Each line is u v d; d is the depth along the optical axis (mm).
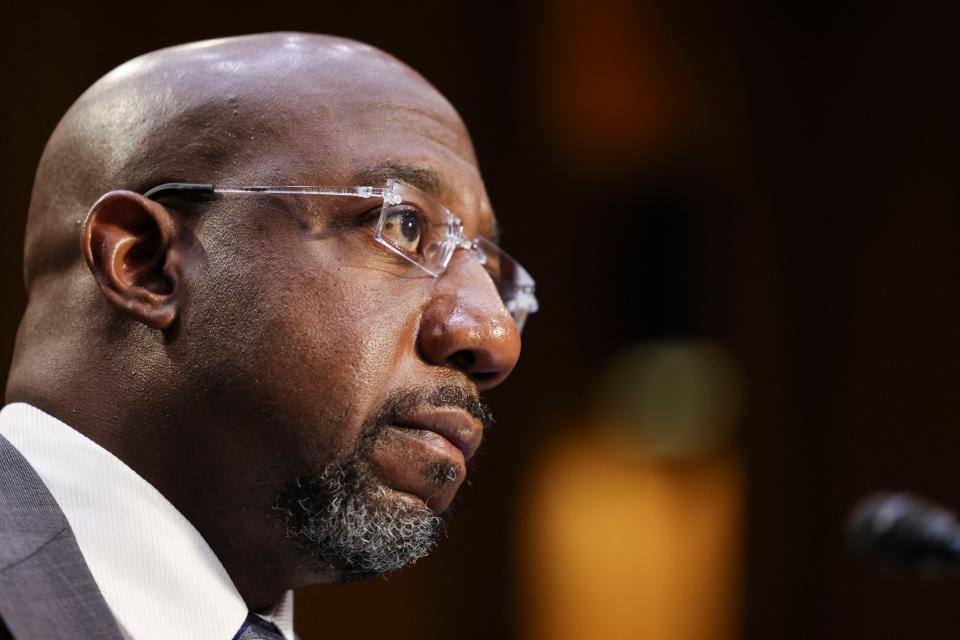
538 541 17984
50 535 3479
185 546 3764
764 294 18375
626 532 18141
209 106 4047
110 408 3869
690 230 18672
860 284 17875
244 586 4008
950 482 16906
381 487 3846
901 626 17047
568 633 17859
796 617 17734
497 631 17406
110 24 13062
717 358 18453
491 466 17984
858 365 17766
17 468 3643
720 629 18047
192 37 13648
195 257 3893
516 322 4844
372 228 3973
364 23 15742
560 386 18359
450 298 4000
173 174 3982
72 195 4105
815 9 18406
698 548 18203
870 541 5914
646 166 18484
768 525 18000
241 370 3773
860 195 18000
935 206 17438
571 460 18344
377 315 3865
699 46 18422
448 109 4402
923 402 17234
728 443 18375
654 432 18359
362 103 4125
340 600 15938
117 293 3875
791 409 18125
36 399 3957
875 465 17469
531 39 17656
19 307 12062
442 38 16734
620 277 18562
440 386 3924
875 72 18031
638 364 18484
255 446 3787
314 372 3775
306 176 3941
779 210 18406
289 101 4055
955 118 17422
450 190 4160
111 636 3311
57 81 12633
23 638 3068
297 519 3818
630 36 18234
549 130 17938
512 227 17969
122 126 4105
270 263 3848
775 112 18484
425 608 16734
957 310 17188
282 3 14648
